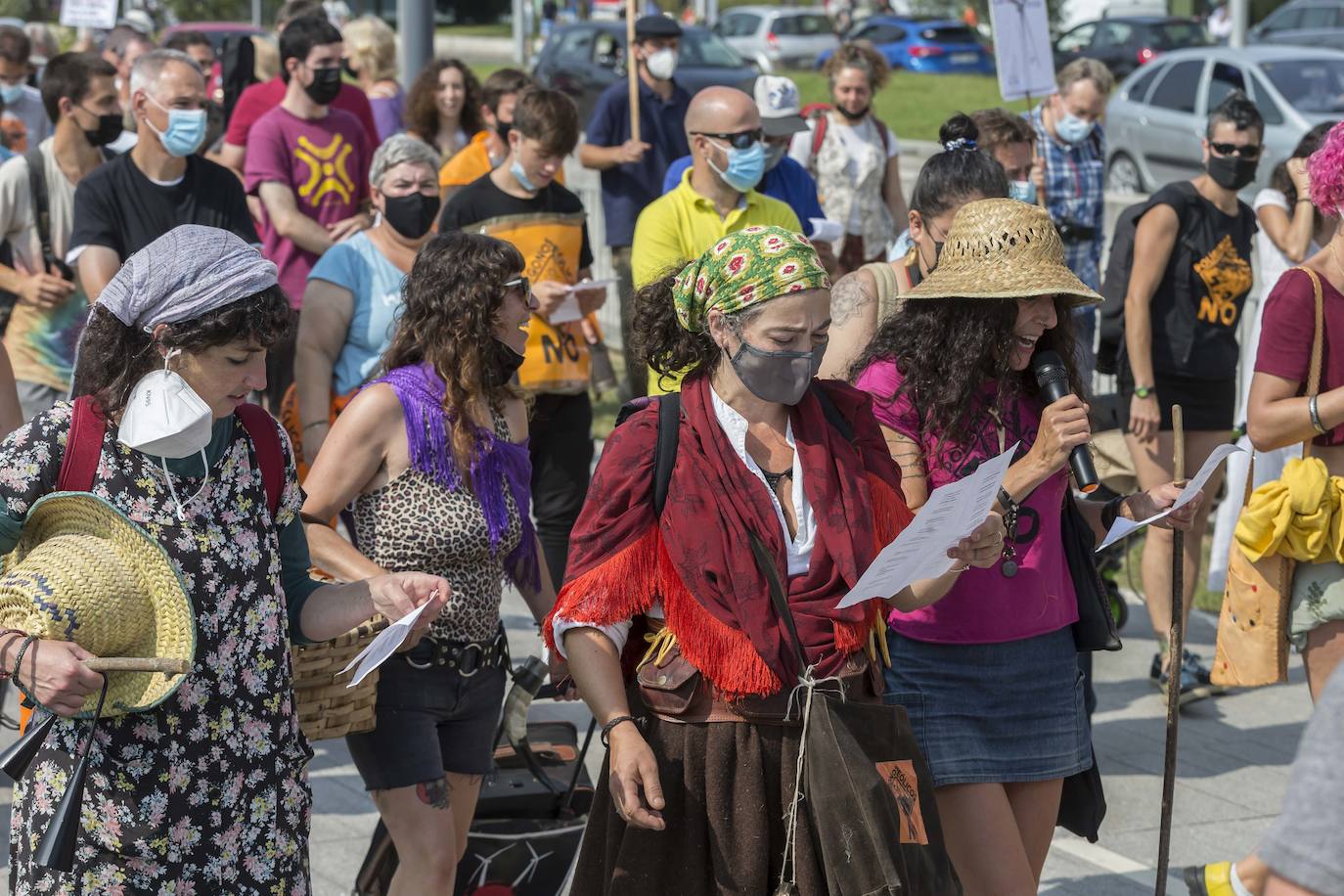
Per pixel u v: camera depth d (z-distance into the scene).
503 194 7.33
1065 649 4.14
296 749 3.41
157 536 3.19
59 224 7.01
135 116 6.71
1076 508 4.21
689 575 3.28
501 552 4.38
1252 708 7.45
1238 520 4.98
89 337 3.20
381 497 4.29
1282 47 20.47
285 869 3.36
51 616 3.04
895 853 3.17
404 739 4.23
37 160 6.99
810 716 3.25
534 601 4.57
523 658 7.66
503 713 4.64
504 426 4.49
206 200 6.93
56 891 3.22
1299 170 7.98
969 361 3.89
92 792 3.18
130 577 3.12
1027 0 9.59
